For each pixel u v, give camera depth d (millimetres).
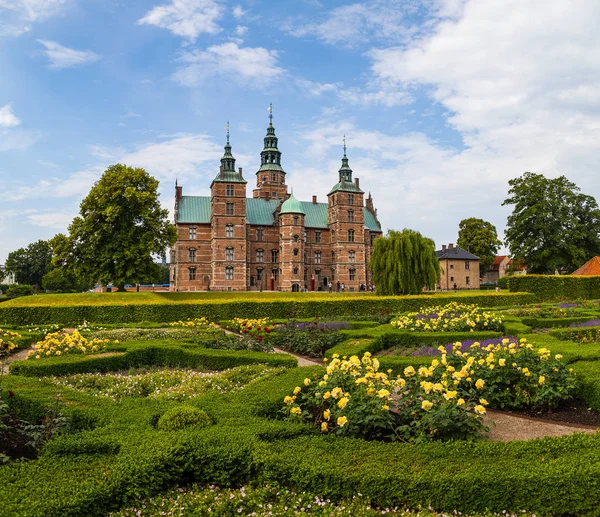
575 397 10469
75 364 13039
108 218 41469
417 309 32844
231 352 14594
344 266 72875
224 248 65312
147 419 7766
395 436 7227
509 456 6145
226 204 65812
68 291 94125
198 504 5699
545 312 23438
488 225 83125
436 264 41688
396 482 5633
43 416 8336
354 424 7277
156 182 46094
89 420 7930
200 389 10766
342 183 73812
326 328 19109
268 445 6570
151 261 44812
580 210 55969
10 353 17297
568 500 5434
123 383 11727
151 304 27703
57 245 42906
